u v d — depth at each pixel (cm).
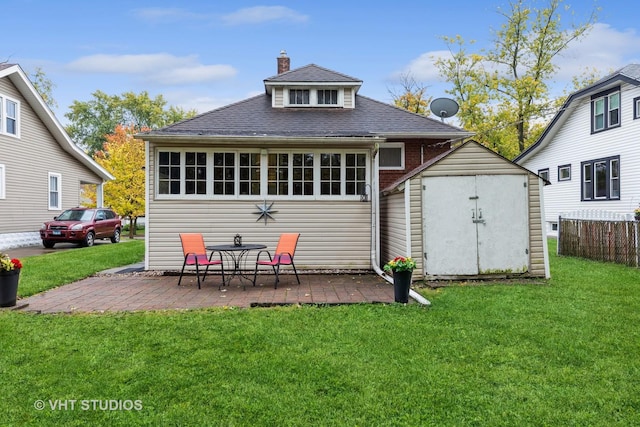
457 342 501
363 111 1295
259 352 466
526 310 643
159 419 333
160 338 510
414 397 367
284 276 1009
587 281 883
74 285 880
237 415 338
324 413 341
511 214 910
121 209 2702
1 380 397
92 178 2380
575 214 1941
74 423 328
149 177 1054
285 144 1076
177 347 481
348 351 470
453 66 2877
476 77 2833
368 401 360
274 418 334
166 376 405
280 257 883
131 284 892
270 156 1084
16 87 1797
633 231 1103
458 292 784
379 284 893
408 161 1228
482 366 432
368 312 634
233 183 1075
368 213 1094
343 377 404
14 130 1797
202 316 609
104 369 423
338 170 1092
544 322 581
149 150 1053
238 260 991
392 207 1047
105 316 611
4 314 618
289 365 430
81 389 380
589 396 368
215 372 414
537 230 915
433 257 902
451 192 906
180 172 1062
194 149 1060
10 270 660
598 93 1841
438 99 1362
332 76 1326
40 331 536
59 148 2097
